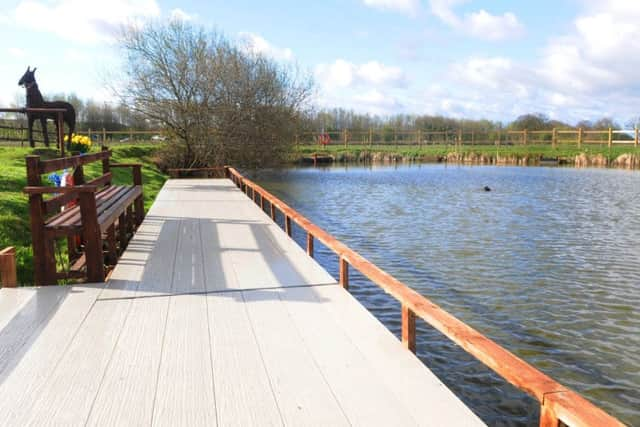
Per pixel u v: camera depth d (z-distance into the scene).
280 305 3.69
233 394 2.41
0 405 2.30
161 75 18.34
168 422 2.17
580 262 7.66
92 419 2.19
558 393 1.71
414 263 7.61
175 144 19.67
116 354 2.84
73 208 5.07
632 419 3.60
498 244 8.93
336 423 2.17
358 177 23.55
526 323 5.25
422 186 19.30
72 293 3.89
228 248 5.55
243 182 11.26
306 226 5.13
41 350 2.88
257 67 20.17
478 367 4.29
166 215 7.92
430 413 2.26
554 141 37.81
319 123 37.94
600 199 15.12
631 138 38.62
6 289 3.97
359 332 3.19
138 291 3.97
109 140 29.50
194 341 3.03
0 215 6.23
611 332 5.04
